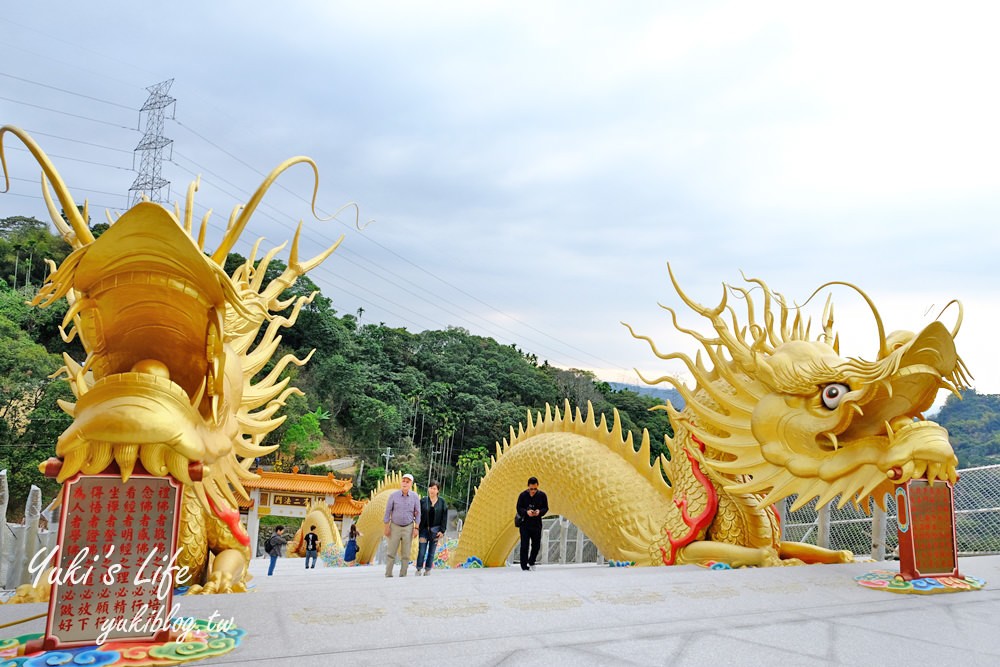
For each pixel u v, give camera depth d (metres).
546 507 11.20
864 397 7.98
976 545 12.31
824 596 7.05
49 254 66.25
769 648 4.85
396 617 5.33
